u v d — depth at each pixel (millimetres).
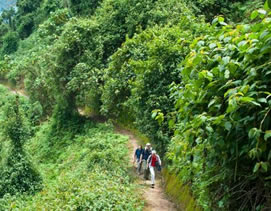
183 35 13320
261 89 4590
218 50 5332
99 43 23188
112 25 23984
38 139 25109
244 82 4539
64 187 12477
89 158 15727
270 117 4445
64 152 21172
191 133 5176
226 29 5477
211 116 5082
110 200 10477
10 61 45125
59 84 23516
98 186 11797
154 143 14328
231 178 5277
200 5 21469
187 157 5645
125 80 18141
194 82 5004
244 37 4910
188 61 5199
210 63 5105
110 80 18828
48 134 24500
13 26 59031
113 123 22891
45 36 36250
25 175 16391
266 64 4453
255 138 4234
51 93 26484
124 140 18641
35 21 52562
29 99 32781
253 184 5215
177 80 12781
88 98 22625
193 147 5723
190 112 5289
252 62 4715
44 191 14219
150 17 21328
